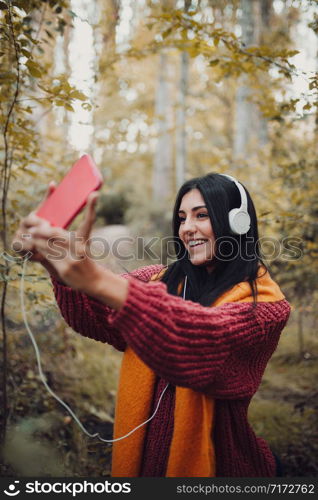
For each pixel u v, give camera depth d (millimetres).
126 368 1273
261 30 4770
